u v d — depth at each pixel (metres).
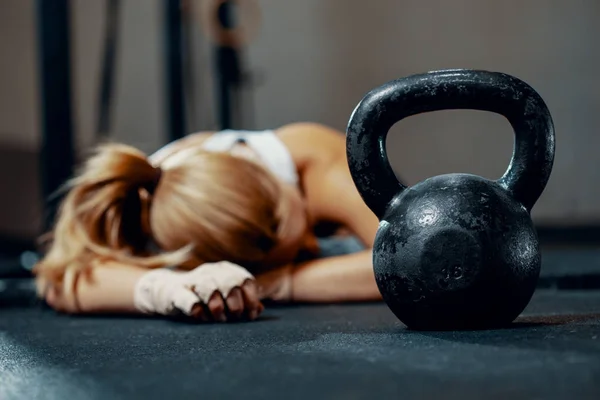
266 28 5.16
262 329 1.02
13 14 4.89
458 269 0.79
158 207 1.28
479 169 5.03
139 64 5.16
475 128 5.02
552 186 4.90
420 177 5.10
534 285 0.83
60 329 1.19
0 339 1.06
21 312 1.62
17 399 0.59
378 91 0.84
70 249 1.43
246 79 3.54
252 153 1.53
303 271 1.47
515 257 0.80
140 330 1.10
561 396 0.51
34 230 4.84
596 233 4.67
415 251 0.80
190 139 1.62
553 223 4.84
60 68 2.14
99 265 1.41
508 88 0.81
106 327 1.18
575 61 4.82
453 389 0.54
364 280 1.44
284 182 1.48
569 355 0.64
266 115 5.20
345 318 1.15
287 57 5.16
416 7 5.01
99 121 3.17
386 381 0.57
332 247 1.61
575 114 4.85
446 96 0.82
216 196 1.23
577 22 4.80
